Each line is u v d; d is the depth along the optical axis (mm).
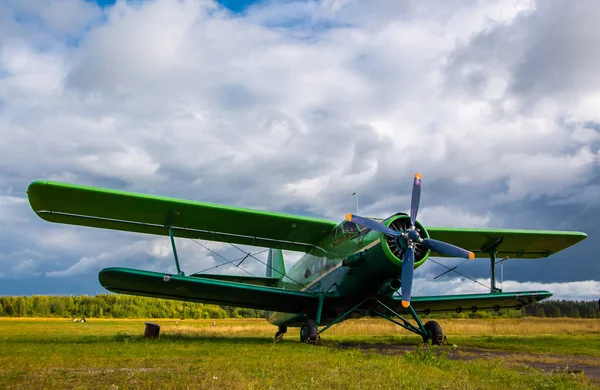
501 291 15734
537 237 15773
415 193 11758
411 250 11297
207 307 72688
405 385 5242
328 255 13914
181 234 14688
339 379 5547
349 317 14414
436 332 12234
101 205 13047
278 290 12828
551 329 24875
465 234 15320
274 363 6930
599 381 6098
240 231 14711
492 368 6910
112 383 5059
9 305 63688
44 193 12430
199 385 4898
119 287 12859
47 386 4879
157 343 10930
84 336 16406
